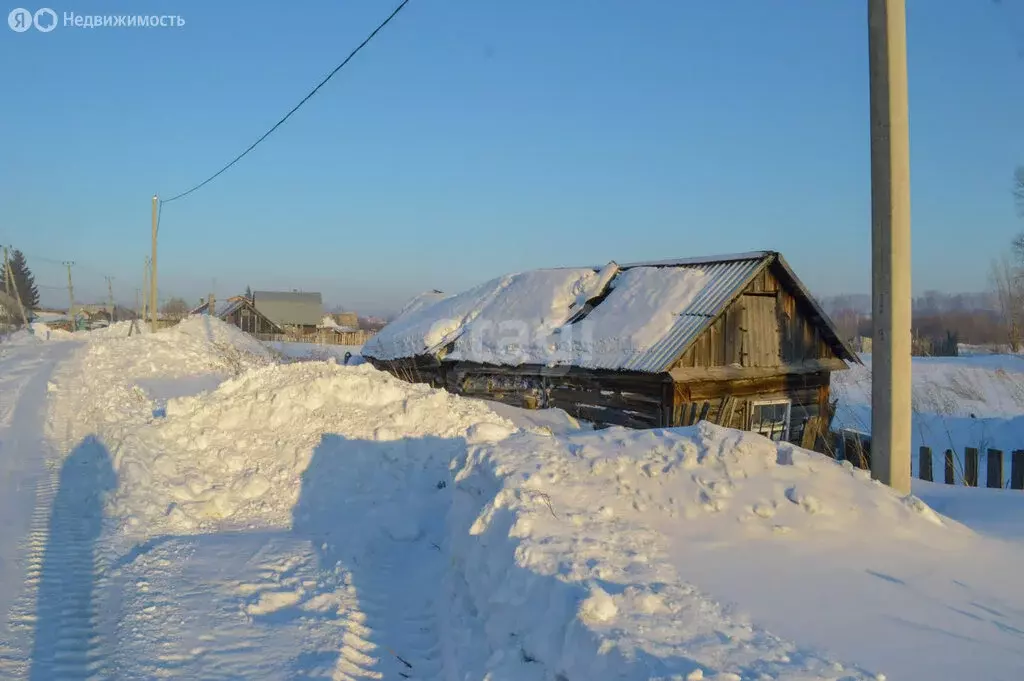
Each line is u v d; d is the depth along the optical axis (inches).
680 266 671.8
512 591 177.6
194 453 378.9
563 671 144.9
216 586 239.3
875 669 133.3
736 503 227.1
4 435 512.1
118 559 264.1
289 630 209.8
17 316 2957.7
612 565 177.3
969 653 141.6
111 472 366.0
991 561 197.3
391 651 203.2
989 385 1019.3
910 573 187.0
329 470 361.7
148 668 184.5
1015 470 383.2
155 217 1408.7
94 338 1649.9
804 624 154.3
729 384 581.0
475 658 178.9
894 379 260.8
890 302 261.4
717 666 129.6
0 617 215.8
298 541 294.4
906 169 261.6
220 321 1565.0
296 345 1962.4
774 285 613.3
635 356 561.0
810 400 640.4
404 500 337.7
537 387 655.8
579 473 243.9
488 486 244.5
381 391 427.2
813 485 234.5
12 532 297.0
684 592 164.7
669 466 245.6
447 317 790.5
